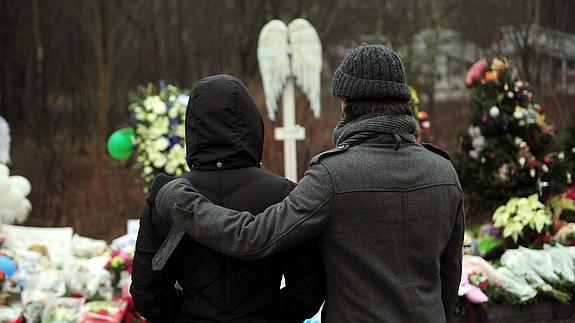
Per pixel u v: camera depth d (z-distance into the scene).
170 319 3.51
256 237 3.13
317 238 3.31
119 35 24.16
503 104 7.86
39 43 24.30
